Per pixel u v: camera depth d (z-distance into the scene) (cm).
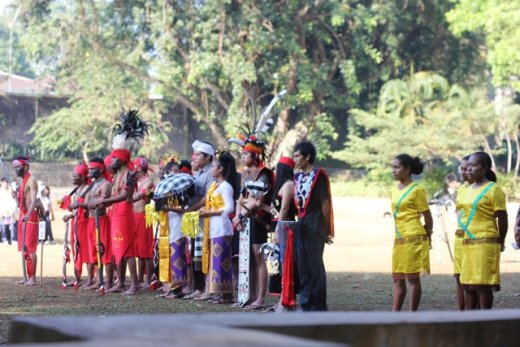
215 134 5222
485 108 4959
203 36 4838
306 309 1059
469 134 4991
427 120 5172
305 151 1073
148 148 4944
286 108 5119
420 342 472
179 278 1380
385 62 5491
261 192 1219
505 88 5753
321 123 5166
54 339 392
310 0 5016
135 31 5116
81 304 1282
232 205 1298
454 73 5653
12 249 2533
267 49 5081
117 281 1480
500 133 5094
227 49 4975
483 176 995
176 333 368
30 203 1576
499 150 5131
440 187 4584
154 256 1464
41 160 5375
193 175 1437
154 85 5434
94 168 1479
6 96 5416
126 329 383
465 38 5609
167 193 1359
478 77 5850
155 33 4944
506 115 4981
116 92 4947
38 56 5200
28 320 431
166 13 4859
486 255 980
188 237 1373
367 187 4972
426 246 1056
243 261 1256
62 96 5478
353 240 2916
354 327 455
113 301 1329
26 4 5012
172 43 4869
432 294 1446
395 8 5169
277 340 346
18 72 7544
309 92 4962
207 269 1312
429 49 5641
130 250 1438
